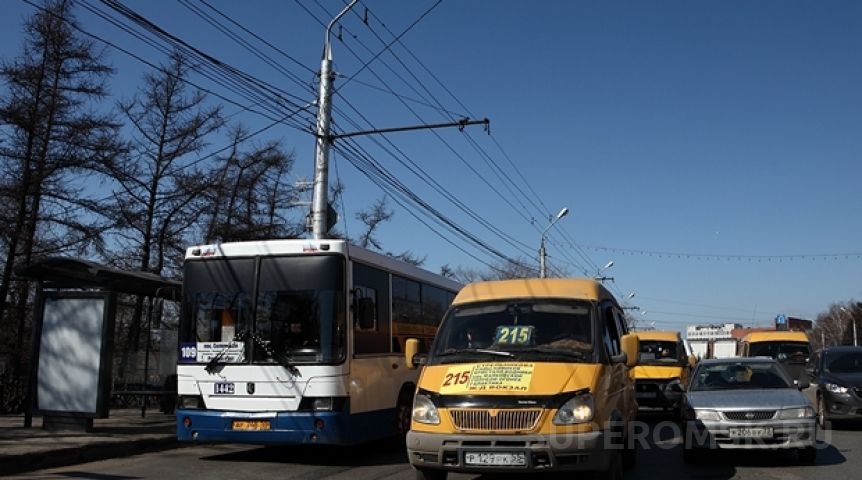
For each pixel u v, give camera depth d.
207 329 11.10
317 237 16.83
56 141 19.48
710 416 10.56
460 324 8.92
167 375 15.36
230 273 11.26
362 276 11.73
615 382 8.33
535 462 7.27
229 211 26.00
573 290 9.12
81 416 12.80
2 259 19.78
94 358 12.92
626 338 8.67
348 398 10.77
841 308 98.94
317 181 17.08
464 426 7.46
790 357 23.86
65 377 12.98
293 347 10.74
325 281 10.94
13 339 19.33
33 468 10.22
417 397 7.95
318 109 17.27
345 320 10.95
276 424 10.54
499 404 7.43
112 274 13.04
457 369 8.03
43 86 19.22
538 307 8.88
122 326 21.77
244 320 10.98
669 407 18.44
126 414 16.44
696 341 48.81
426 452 7.56
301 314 10.87
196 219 23.98
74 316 13.12
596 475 7.82
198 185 23.62
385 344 12.34
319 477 9.95
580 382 7.67
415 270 14.22
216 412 10.79
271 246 11.23
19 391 18.05
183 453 12.21
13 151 19.06
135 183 22.11
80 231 20.00
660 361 19.17
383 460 11.58
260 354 10.79
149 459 11.49
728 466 10.62
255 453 12.29
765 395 10.95
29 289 20.38
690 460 10.98
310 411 10.53
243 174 26.48
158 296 15.08
